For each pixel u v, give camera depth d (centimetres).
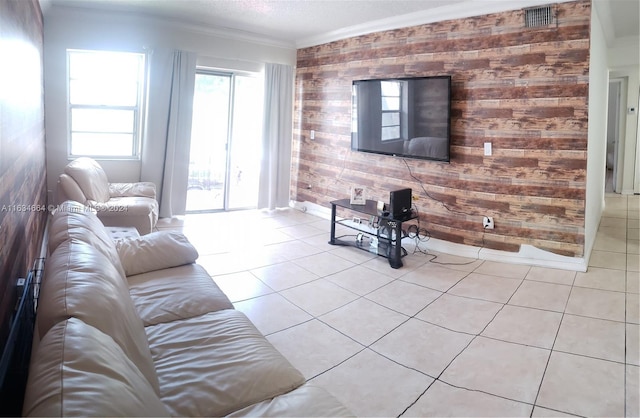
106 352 102
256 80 589
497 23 380
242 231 496
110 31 468
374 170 496
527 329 268
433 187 438
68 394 81
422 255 424
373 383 211
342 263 396
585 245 368
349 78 518
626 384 210
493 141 393
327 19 463
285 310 292
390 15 438
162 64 491
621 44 575
